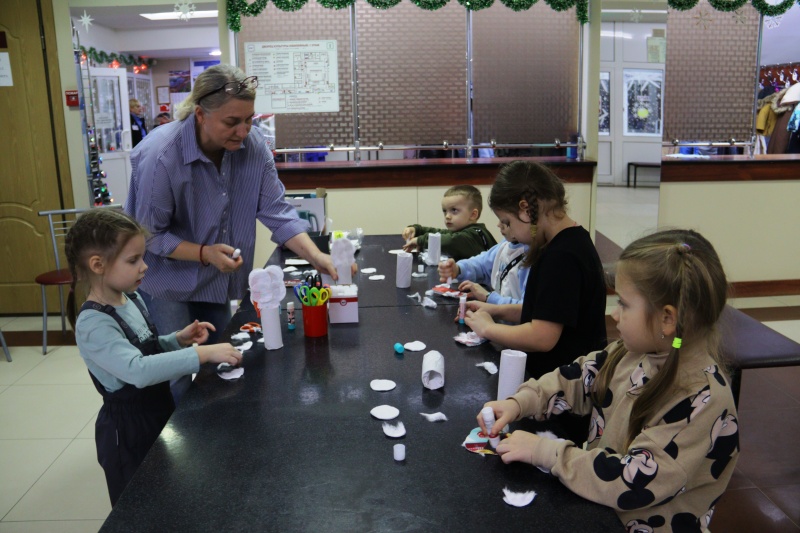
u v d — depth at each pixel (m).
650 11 4.41
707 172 4.57
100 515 2.19
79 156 4.42
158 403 1.66
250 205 2.20
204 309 2.26
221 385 1.43
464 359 1.56
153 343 1.68
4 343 3.64
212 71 1.84
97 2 4.30
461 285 2.11
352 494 1.00
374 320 1.88
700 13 4.93
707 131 5.15
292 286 2.29
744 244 4.70
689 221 4.64
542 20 4.58
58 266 3.91
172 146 1.97
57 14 4.25
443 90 4.63
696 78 5.05
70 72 4.32
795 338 3.73
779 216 4.68
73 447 2.66
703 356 1.05
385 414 1.25
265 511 0.96
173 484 1.03
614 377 1.19
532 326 1.54
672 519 1.05
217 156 2.10
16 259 4.53
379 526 0.92
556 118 4.75
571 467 1.01
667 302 1.02
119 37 9.30
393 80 4.60
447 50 4.57
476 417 1.25
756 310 4.25
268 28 4.46
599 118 4.51
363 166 4.41
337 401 1.33
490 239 2.86
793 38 5.46
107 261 1.55
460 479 1.04
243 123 1.92
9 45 4.26
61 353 3.79
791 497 2.14
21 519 2.17
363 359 1.57
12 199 4.46
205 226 2.10
